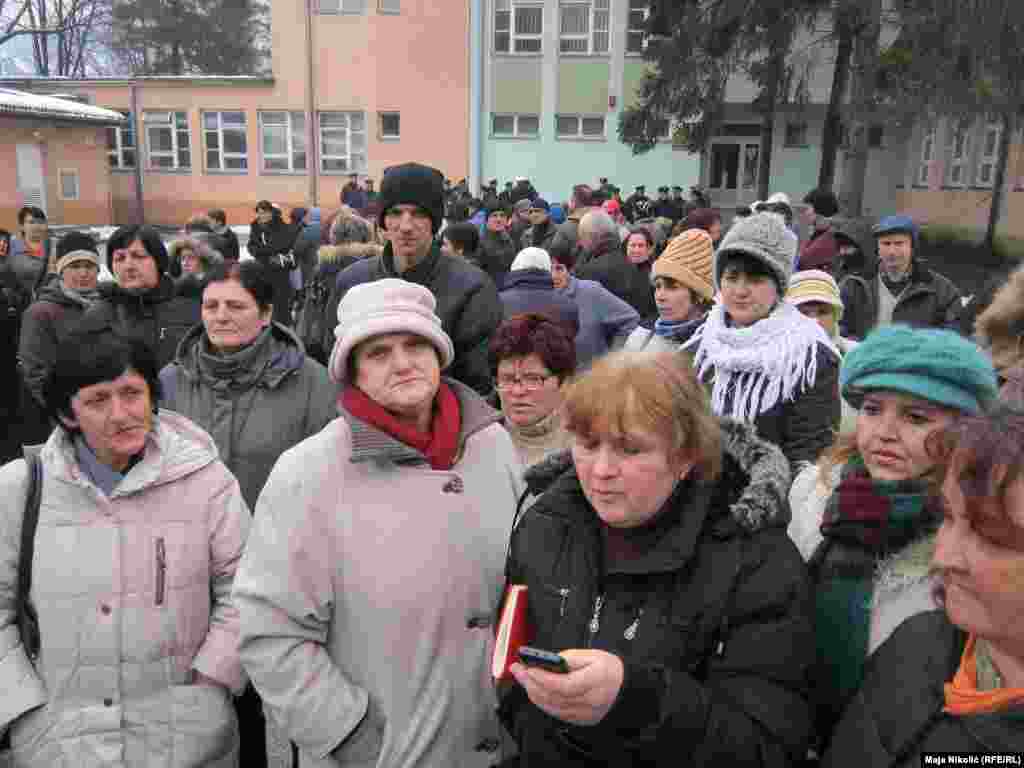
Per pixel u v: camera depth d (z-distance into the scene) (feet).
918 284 15.71
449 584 5.76
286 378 9.31
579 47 76.89
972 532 3.40
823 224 21.93
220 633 6.81
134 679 6.55
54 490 6.57
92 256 14.76
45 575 6.48
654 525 4.75
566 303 13.66
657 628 4.59
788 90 48.73
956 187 68.54
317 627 5.75
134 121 87.15
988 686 3.69
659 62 52.21
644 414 4.44
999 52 34.76
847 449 5.44
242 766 8.00
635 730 4.00
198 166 87.97
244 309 9.05
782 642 4.43
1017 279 7.18
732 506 4.66
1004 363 6.93
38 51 133.39
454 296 10.48
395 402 5.72
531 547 5.16
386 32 79.92
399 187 10.27
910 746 3.84
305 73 82.33
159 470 6.70
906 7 38.99
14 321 20.65
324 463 5.82
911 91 39.47
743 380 8.68
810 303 11.50
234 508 7.07
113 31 127.24
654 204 61.21
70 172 80.48
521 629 4.78
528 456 8.48
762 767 4.17
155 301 12.55
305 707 5.56
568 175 79.61
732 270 8.73
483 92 79.20
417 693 5.69
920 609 4.58
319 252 20.52
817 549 5.22
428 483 5.78
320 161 84.74
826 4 42.55
